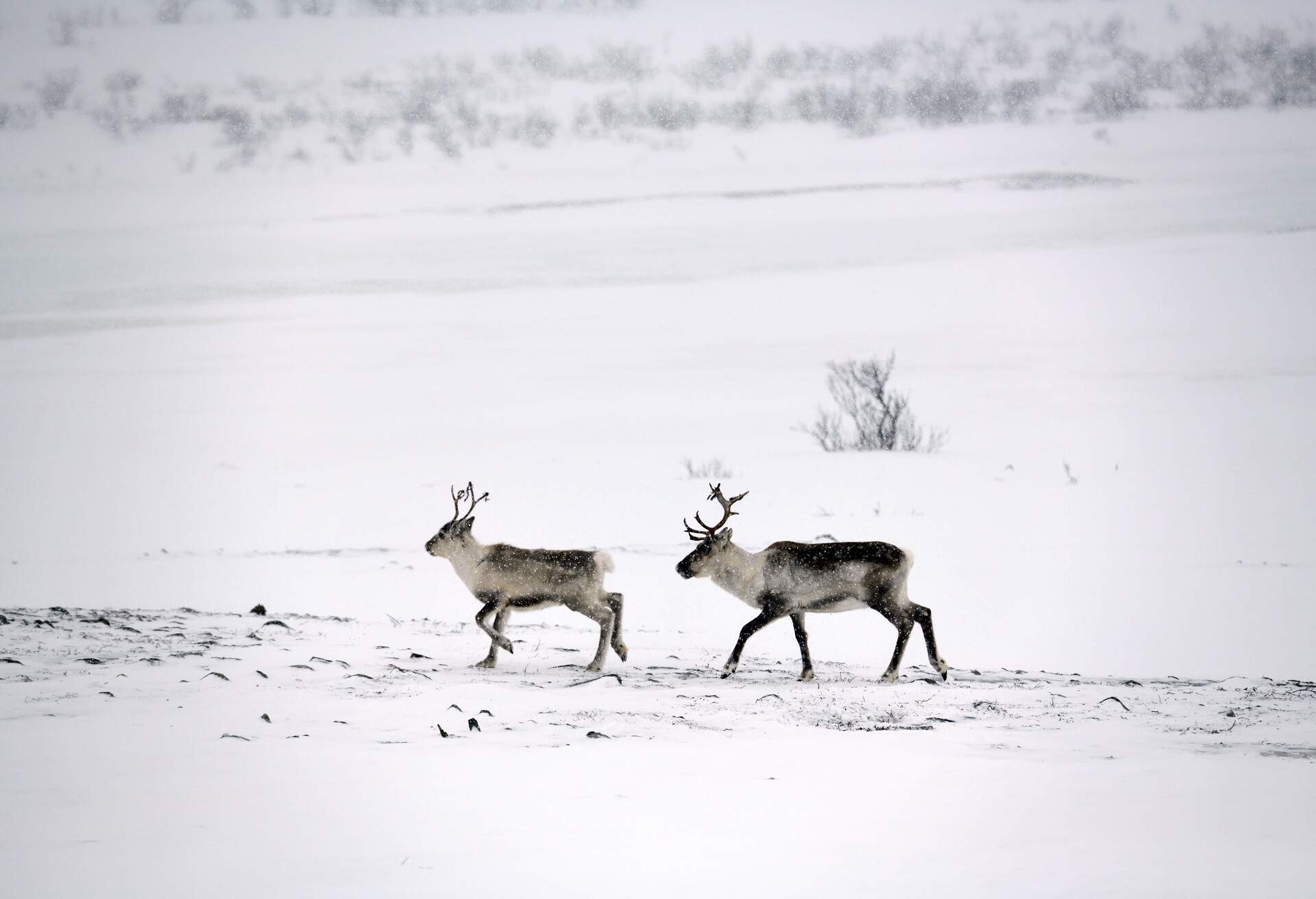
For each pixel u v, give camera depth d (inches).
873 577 1941.4
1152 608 2834.6
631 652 2242.9
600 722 1558.8
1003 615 2785.4
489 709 1620.3
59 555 3902.6
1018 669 2192.4
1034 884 955.3
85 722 1504.7
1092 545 3688.5
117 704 1610.5
